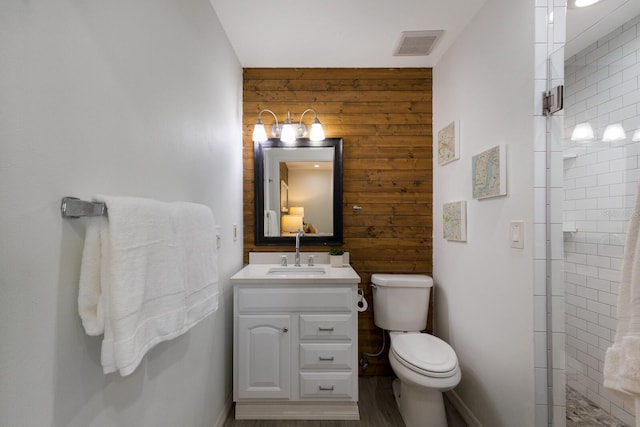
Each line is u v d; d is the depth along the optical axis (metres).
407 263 2.23
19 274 0.54
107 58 0.76
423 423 1.57
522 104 1.29
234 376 1.71
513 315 1.34
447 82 2.02
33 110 0.56
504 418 1.40
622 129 0.98
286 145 2.24
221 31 1.72
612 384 0.77
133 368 0.66
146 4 0.94
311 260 2.14
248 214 2.23
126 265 0.67
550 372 1.21
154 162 0.99
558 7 1.21
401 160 2.25
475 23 1.67
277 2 1.56
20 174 0.54
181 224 0.95
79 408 0.67
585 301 1.11
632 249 0.77
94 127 0.72
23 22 0.54
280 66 2.22
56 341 0.61
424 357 1.57
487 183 1.51
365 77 2.25
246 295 1.71
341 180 2.23
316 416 1.72
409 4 1.59
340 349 1.70
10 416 0.53
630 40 0.96
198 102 1.37
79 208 0.62
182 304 0.91
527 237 1.25
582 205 1.12
